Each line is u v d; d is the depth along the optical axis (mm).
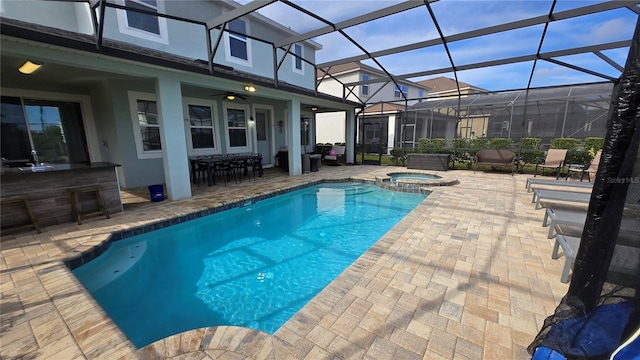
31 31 3363
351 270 2918
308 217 5855
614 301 1049
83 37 4188
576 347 1117
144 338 2568
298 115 8828
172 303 3068
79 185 4453
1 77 5699
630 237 1023
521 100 11703
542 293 2492
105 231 4035
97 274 3586
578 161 8539
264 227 5320
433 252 3354
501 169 9938
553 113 11477
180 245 4555
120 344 1910
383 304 2340
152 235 4484
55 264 3068
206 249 4391
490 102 12188
